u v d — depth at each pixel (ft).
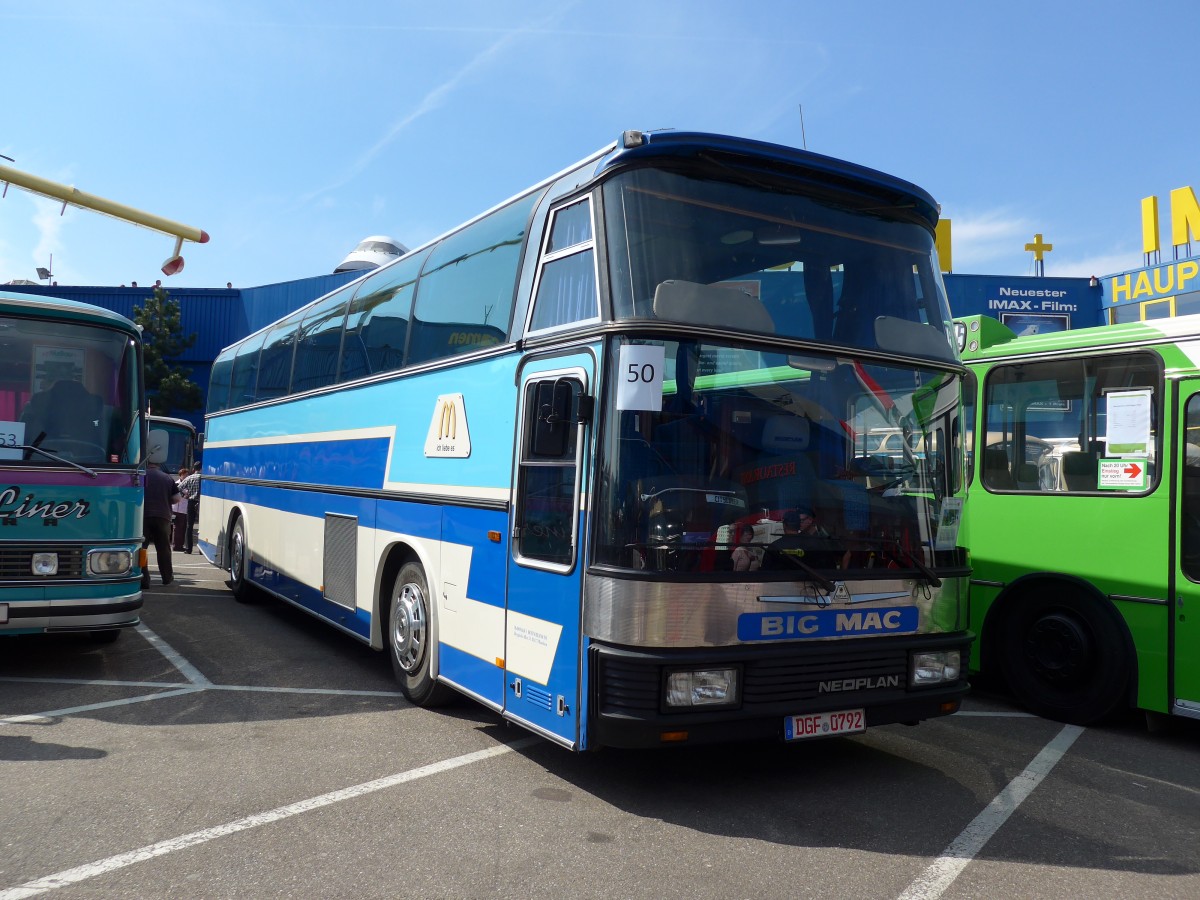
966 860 13.64
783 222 16.79
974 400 24.95
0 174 36.81
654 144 15.94
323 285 107.65
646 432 14.76
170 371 113.29
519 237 19.22
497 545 18.15
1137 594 20.99
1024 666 23.20
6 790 15.55
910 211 18.28
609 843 13.91
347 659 27.50
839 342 16.67
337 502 27.48
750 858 13.48
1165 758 19.38
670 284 15.34
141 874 12.48
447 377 21.16
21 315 23.67
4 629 21.98
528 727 16.63
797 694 15.20
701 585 14.53
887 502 16.65
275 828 14.16
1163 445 20.81
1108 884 12.94
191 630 31.55
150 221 40.45
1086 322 93.15
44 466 22.75
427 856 13.28
